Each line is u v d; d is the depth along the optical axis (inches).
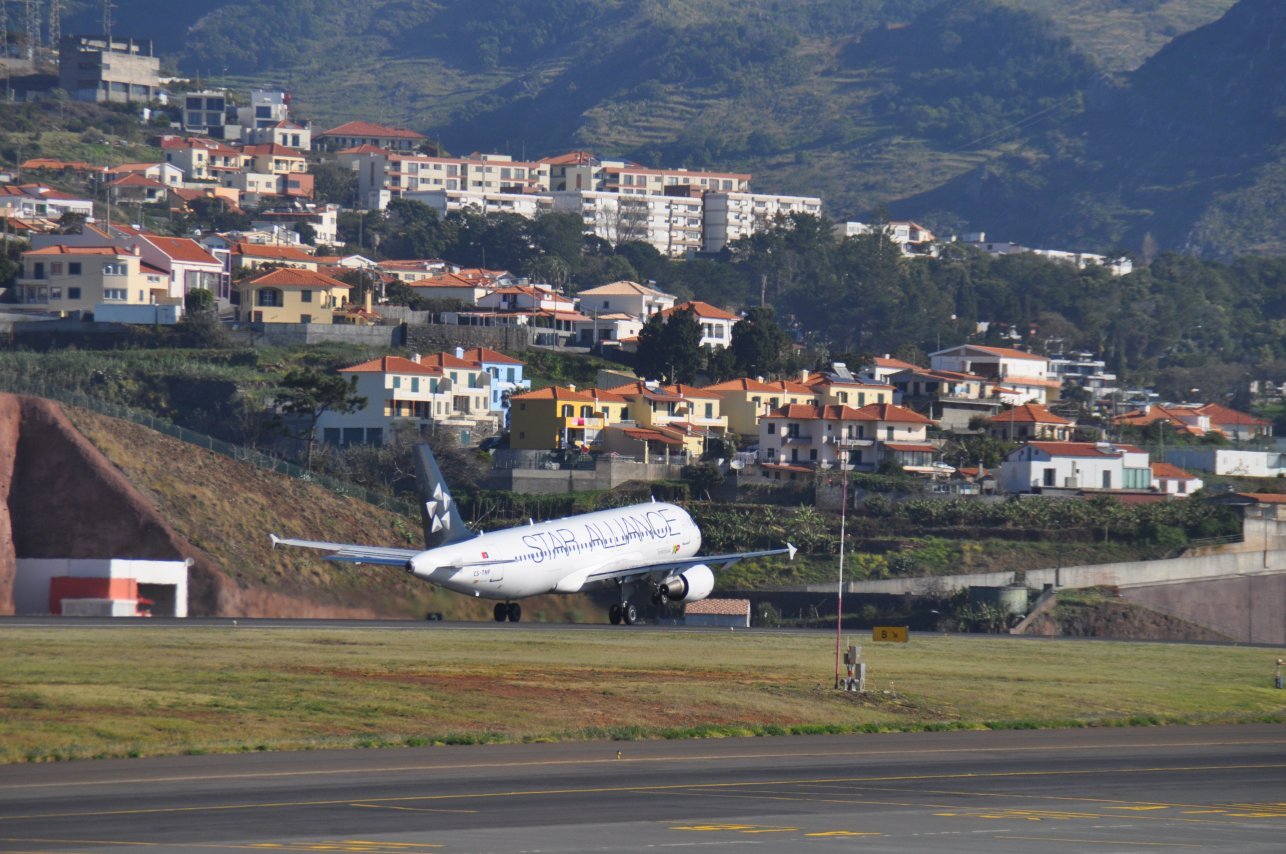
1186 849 3801.7
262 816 4028.1
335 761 5142.7
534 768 5068.9
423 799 4352.9
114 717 5698.8
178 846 3592.5
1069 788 4904.0
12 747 5152.6
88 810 4082.2
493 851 3592.5
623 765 5206.7
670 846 3693.4
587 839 3769.7
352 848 3597.4
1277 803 4685.0
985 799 4598.9
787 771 5157.5
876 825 4069.9
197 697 6225.4
